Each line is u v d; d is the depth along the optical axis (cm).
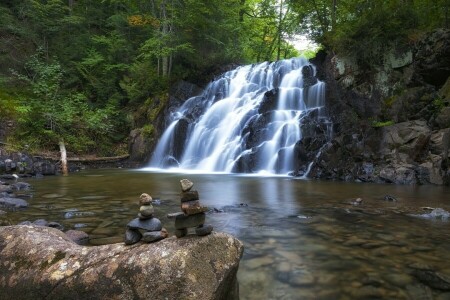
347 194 784
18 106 1509
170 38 1847
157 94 1841
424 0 1266
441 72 1099
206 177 1160
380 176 1005
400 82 1205
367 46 1284
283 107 1469
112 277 232
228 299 249
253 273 333
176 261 229
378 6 1252
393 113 1169
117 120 1833
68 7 2017
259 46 2566
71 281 239
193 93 1836
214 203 680
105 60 1973
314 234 462
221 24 2080
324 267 347
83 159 1526
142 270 229
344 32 1311
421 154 1009
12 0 1980
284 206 648
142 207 264
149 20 1916
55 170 1309
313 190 849
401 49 1212
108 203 679
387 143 1065
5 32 1889
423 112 1087
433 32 1130
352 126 1204
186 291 217
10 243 289
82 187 918
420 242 425
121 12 2142
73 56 1931
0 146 1330
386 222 523
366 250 396
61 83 1842
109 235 452
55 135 1495
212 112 1625
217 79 1872
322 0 1698
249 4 2664
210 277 229
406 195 764
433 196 750
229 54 2114
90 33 2097
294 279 319
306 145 1209
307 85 1486
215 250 247
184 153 1575
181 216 251
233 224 515
